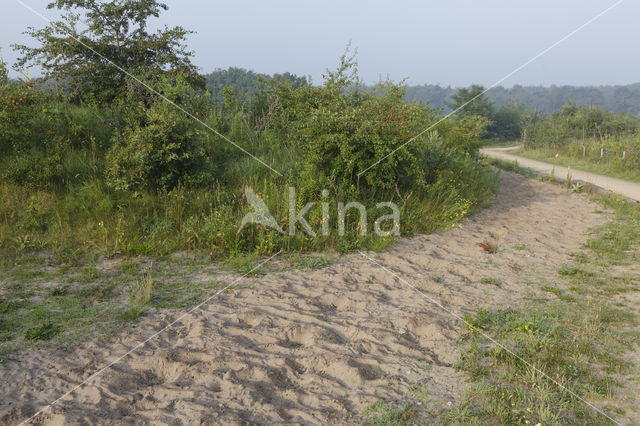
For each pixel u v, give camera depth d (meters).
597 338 4.06
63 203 7.12
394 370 3.51
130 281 5.17
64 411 2.86
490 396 3.15
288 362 3.56
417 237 7.70
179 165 8.11
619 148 19.12
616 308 4.82
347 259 6.42
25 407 2.91
